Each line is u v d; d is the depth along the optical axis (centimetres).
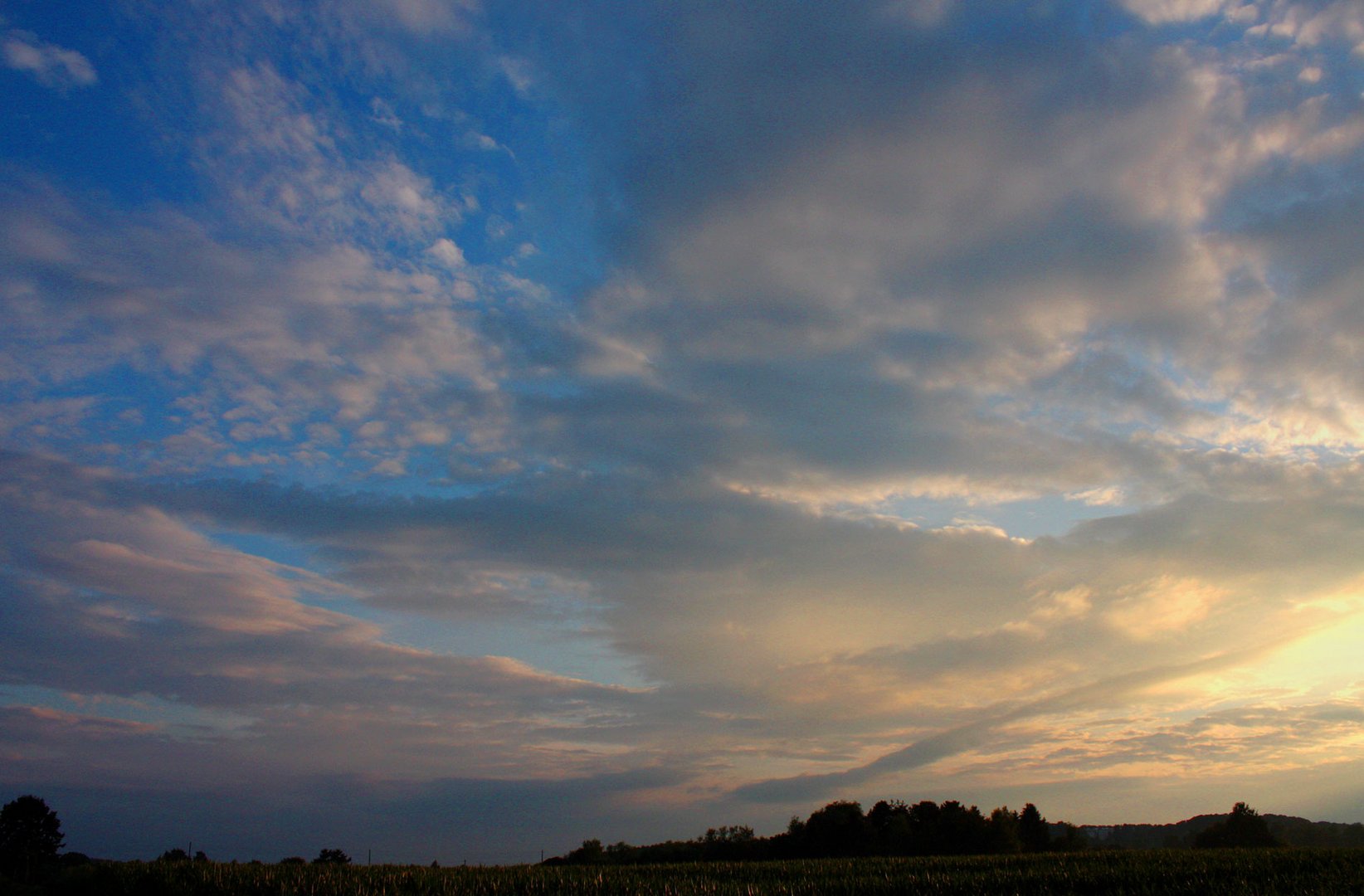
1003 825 8006
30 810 4834
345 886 2700
